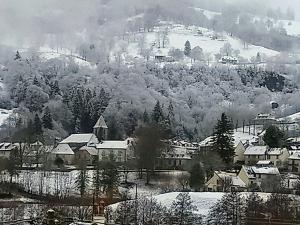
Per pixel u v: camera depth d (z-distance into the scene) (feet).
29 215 382.42
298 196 428.15
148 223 369.91
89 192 497.46
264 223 357.00
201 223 380.78
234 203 383.04
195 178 545.85
